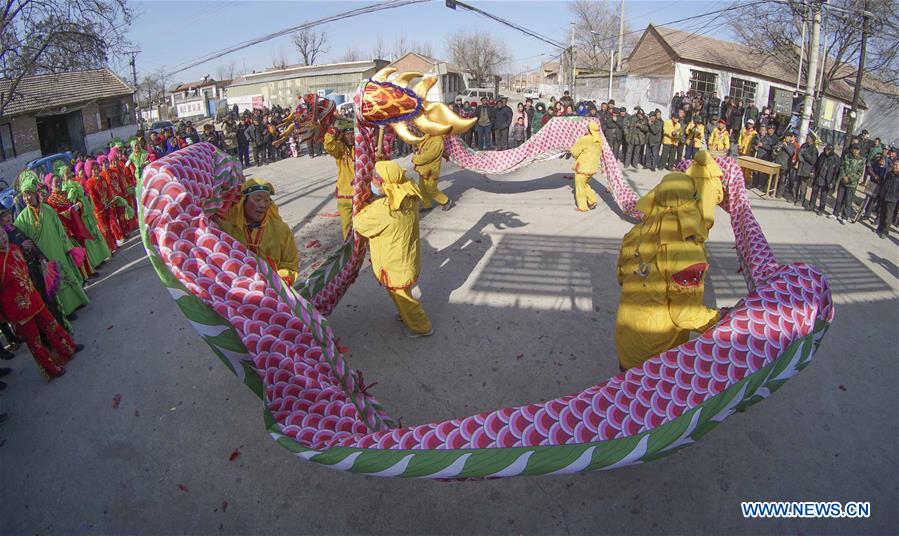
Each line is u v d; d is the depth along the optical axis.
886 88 26.16
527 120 18.03
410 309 5.33
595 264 7.24
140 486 3.86
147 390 4.93
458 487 3.76
